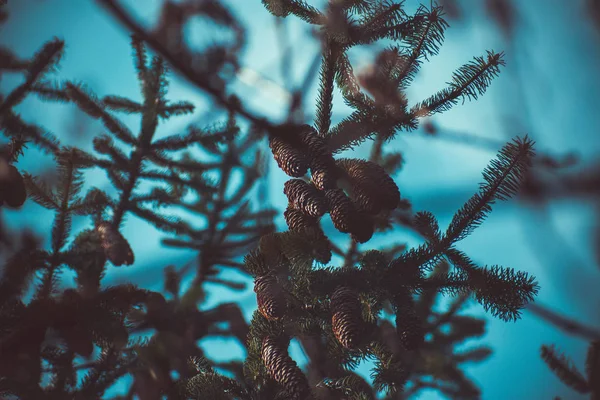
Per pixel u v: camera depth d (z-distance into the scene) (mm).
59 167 1332
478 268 1184
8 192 1248
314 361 1241
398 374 1207
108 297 1222
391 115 1210
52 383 1259
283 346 1179
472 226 1167
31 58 1337
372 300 1189
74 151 1354
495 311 1185
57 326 1201
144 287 1244
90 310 1209
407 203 1342
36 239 1276
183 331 1288
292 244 1156
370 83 1224
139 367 1251
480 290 1182
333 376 1229
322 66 1224
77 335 1206
